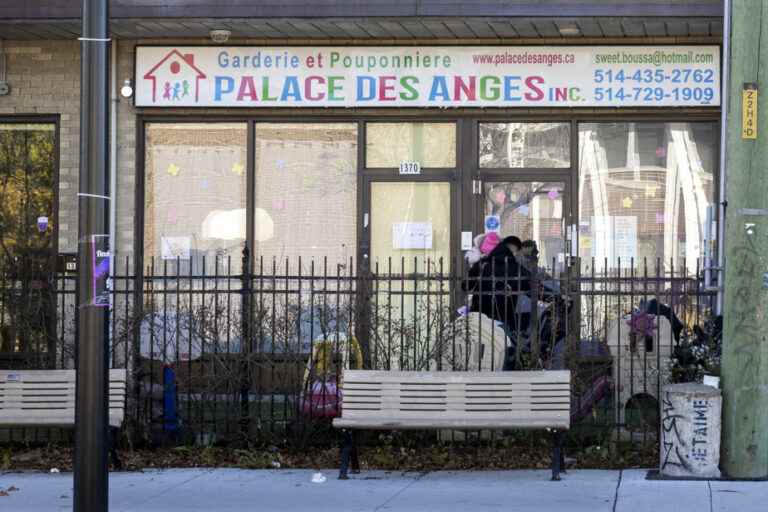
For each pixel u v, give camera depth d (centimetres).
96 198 827
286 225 1547
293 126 1545
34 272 1436
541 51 1489
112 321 1205
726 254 1041
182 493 1009
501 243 1218
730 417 1029
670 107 1475
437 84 1501
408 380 1067
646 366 1148
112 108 1534
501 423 1041
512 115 1512
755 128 1021
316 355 1173
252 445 1173
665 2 1359
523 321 1191
